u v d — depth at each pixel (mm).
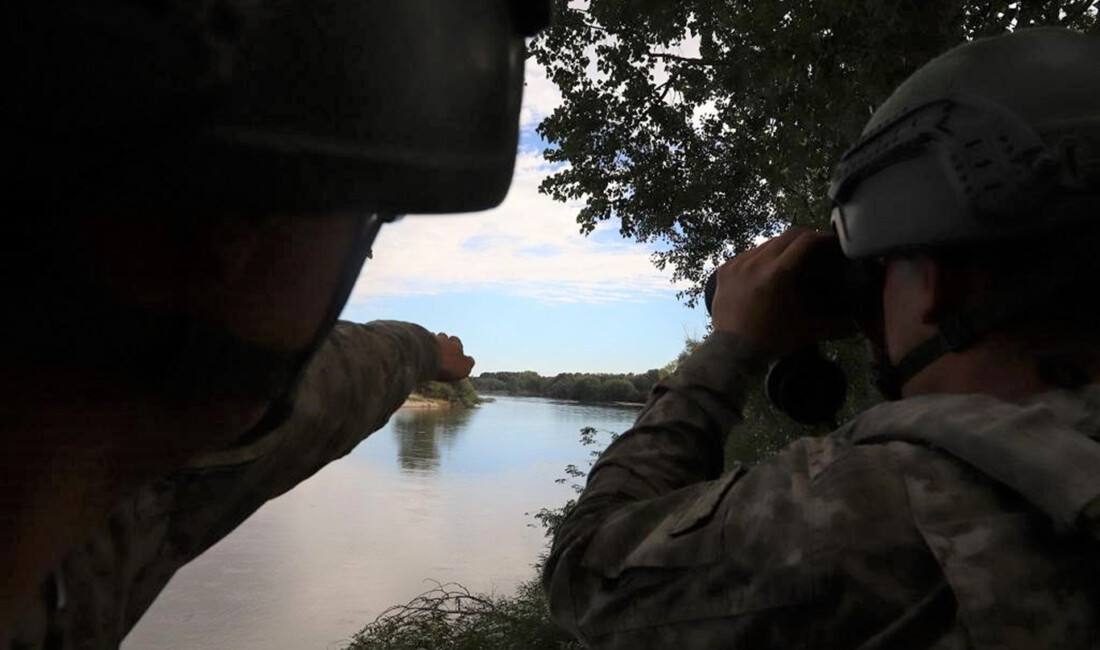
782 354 1206
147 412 419
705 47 9820
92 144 331
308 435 904
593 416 74250
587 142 11320
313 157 384
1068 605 712
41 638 630
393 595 19094
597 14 10695
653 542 942
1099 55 954
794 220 10305
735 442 8812
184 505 794
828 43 7004
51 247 357
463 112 462
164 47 326
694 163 11719
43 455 393
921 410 885
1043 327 888
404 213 462
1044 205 842
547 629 8055
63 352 375
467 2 473
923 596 779
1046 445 753
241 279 425
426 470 43969
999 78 927
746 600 853
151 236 387
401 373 1095
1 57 307
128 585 736
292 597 18891
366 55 400
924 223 916
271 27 362
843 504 834
